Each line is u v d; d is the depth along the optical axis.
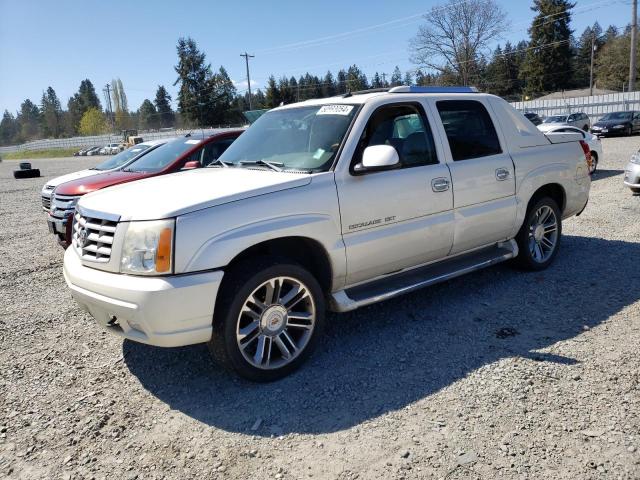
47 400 3.43
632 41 38.44
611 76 70.38
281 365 3.52
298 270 3.51
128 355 4.06
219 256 3.17
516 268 5.54
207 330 3.20
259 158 4.27
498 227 4.86
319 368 3.67
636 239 6.64
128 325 3.25
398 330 4.24
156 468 2.70
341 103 4.22
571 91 76.50
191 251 3.11
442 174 4.33
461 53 59.12
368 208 3.87
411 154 4.22
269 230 3.37
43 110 154.25
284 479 2.56
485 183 4.67
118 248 3.22
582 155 5.84
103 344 4.30
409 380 3.44
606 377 3.31
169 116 128.12
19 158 69.06
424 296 4.97
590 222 7.79
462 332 4.13
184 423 3.10
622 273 5.32
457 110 4.68
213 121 88.44
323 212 3.63
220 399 3.34
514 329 4.13
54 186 9.29
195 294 3.10
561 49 80.06
